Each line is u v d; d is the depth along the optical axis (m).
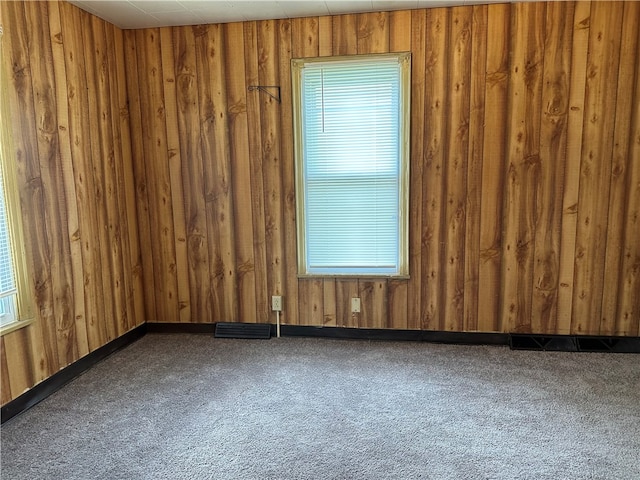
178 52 3.45
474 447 2.12
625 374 2.86
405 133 3.26
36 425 2.38
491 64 3.12
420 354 3.24
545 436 2.20
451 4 3.05
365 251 3.48
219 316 3.74
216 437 2.24
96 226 3.18
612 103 3.04
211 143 3.53
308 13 3.19
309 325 3.62
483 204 3.27
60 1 2.81
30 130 2.58
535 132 3.15
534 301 3.32
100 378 2.93
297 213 3.49
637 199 3.11
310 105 3.38
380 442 2.17
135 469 2.01
